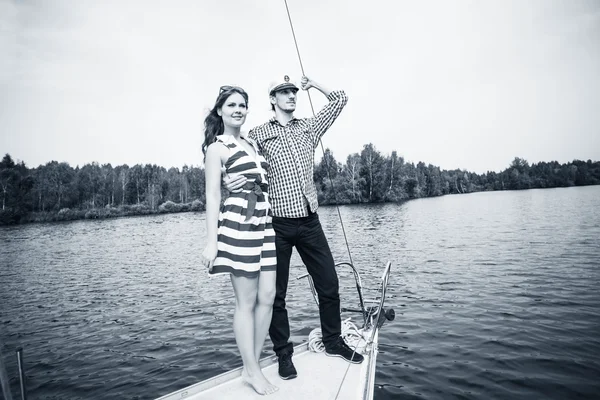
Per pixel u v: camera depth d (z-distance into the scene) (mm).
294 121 2602
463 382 5477
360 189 75500
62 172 80125
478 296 10695
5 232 51750
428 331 7895
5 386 1302
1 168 71625
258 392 2041
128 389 6387
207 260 1923
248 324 2074
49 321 12141
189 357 7613
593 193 65750
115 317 11820
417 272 15031
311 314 9984
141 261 25125
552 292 10602
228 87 2117
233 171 2047
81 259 27766
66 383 6988
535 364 5977
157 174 90312
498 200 65812
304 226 2441
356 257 19766
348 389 2076
